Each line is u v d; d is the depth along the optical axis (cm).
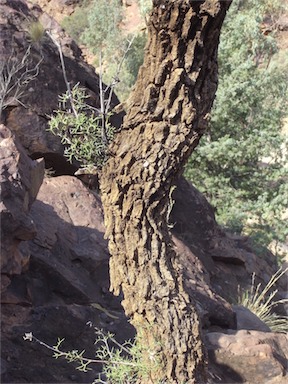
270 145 1222
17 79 800
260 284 947
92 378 497
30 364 490
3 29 826
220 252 933
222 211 1196
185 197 931
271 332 698
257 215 1195
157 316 397
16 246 502
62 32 930
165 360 395
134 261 397
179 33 366
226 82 1233
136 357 405
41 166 568
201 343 402
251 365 568
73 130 397
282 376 566
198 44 368
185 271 692
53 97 822
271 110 1255
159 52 373
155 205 394
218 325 655
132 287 398
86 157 395
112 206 396
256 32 1302
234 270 938
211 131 1234
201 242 927
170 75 376
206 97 383
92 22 1883
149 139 385
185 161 392
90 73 909
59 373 494
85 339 531
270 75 1309
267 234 1155
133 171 390
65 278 572
